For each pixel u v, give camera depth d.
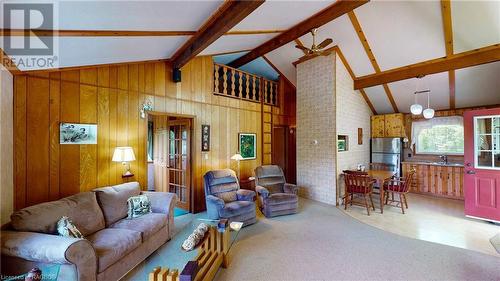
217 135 5.30
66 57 2.69
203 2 2.33
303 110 5.99
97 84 3.40
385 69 5.29
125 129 3.74
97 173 3.39
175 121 5.22
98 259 2.11
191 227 3.19
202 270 2.21
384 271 2.59
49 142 2.91
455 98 5.50
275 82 7.03
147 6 2.10
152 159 6.70
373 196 5.93
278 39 4.82
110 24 2.26
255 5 2.28
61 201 2.54
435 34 4.08
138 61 3.85
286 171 7.50
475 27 3.70
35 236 2.00
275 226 3.98
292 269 2.64
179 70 4.39
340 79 5.47
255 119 6.26
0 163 2.36
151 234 2.86
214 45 4.28
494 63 4.32
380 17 4.19
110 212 2.95
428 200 5.63
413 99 5.99
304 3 3.28
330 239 3.44
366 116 6.79
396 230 3.78
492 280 2.40
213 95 5.23
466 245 3.21
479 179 4.18
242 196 4.31
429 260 2.81
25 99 2.70
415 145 6.71
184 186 5.01
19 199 2.64
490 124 4.09
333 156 5.31
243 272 2.59
